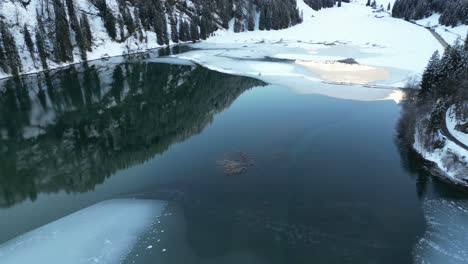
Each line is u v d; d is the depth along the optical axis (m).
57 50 87.75
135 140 46.69
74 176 37.16
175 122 52.81
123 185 34.41
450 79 47.53
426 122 42.03
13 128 51.88
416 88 59.00
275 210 29.91
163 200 31.41
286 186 33.44
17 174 38.03
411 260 24.59
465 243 26.20
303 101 58.44
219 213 29.53
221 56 98.12
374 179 34.78
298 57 92.19
